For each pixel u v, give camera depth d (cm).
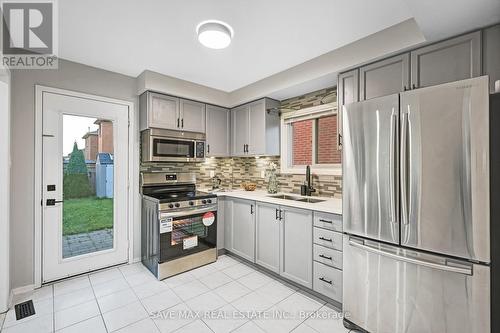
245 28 195
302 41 214
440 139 139
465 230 132
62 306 208
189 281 256
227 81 318
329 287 212
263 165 367
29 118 233
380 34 198
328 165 299
